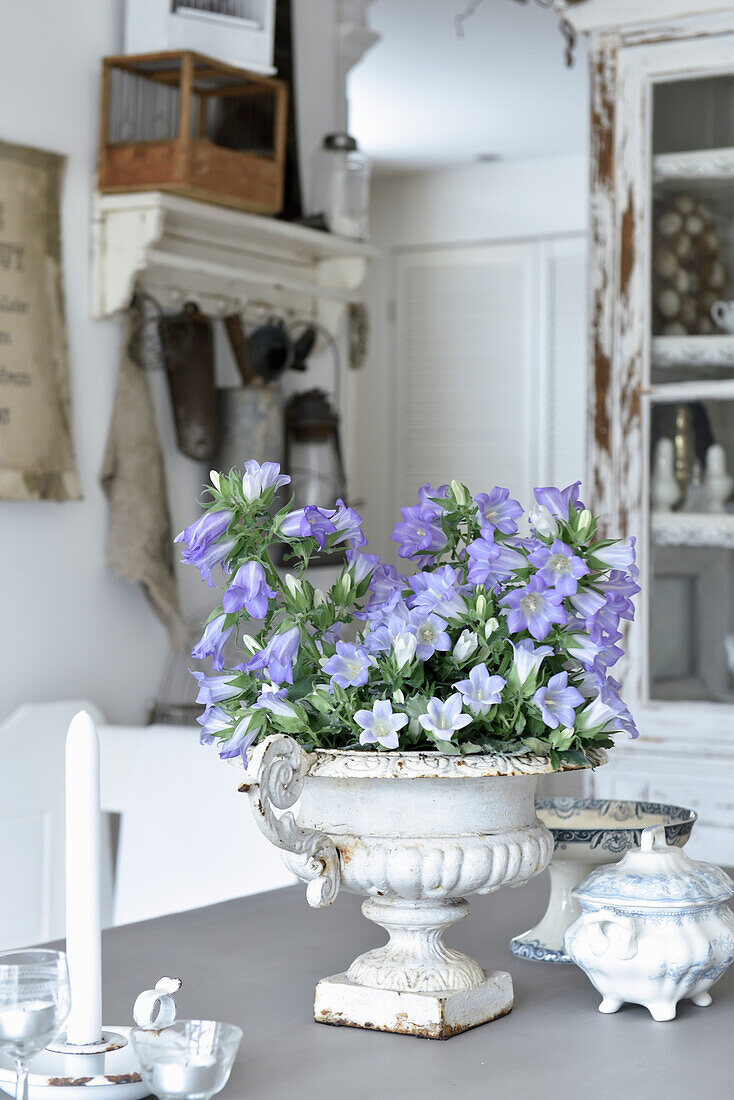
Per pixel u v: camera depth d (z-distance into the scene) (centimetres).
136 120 259
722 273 257
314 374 316
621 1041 100
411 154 553
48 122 244
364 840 99
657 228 262
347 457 328
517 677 98
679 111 259
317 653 102
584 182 552
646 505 263
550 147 541
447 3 388
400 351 587
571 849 121
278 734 94
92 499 254
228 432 270
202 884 190
